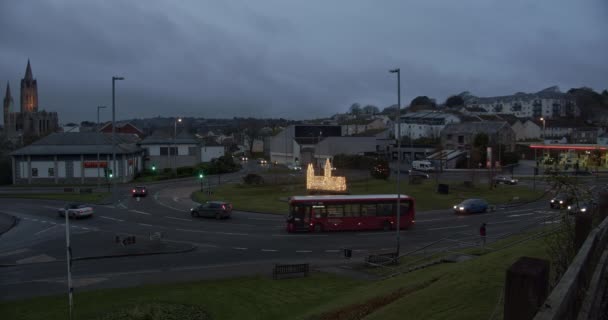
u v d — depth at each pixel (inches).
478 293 644.7
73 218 1825.8
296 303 896.3
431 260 1159.0
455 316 574.2
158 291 973.2
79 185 3002.0
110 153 3115.2
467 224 1718.8
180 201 2310.5
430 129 5502.0
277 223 1759.4
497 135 4372.5
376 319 656.4
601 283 353.1
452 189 2605.8
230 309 867.4
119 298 928.9
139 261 1224.8
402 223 1632.6
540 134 5452.8
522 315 231.0
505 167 3880.4
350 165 3649.1
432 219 1855.3
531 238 1091.9
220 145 4618.6
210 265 1184.2
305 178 3080.7
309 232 1594.5
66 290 987.9
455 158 3939.5
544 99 6683.1
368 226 1617.9
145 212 1987.0
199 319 815.7
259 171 4126.5
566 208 594.2
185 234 1547.7
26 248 1358.3
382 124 6338.6
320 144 4370.1
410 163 4495.6
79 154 3088.1
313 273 1106.1
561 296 232.2
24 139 4692.4
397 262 1180.5
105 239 1465.3
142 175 3513.8
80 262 1214.3
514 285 233.1
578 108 6752.0
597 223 568.7
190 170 3668.8
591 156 3316.9
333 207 1605.6
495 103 7263.8
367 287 954.1
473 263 866.1
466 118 5664.4
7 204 2183.8
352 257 1263.5
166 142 3919.8
